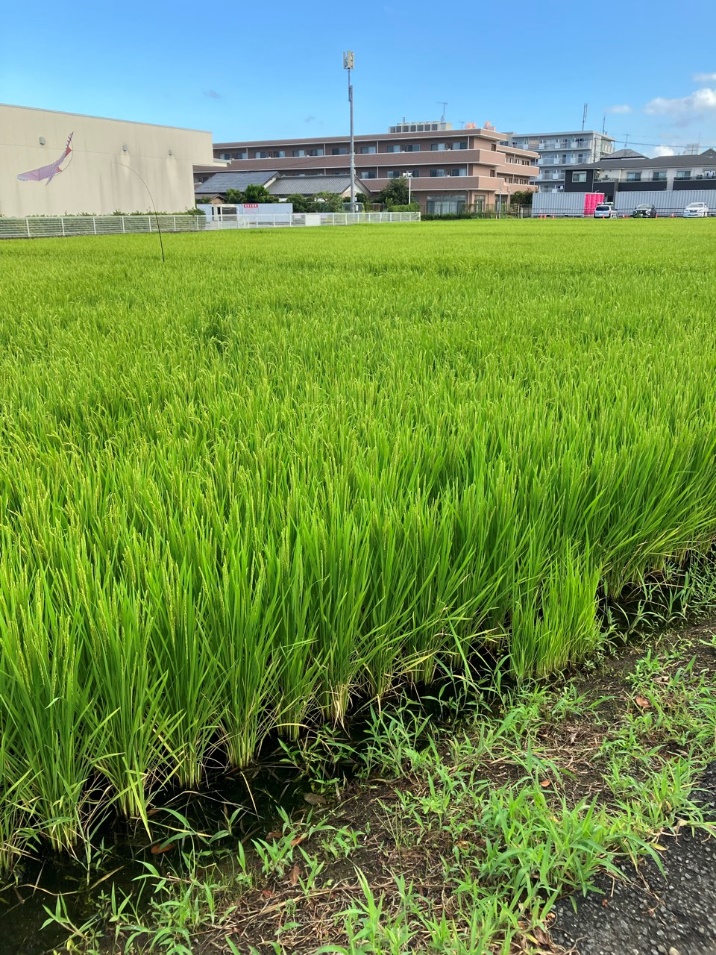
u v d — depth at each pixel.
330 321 6.15
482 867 1.39
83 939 1.37
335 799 1.71
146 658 1.51
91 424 3.21
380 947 1.23
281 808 1.68
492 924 1.27
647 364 4.01
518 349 4.68
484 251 16.09
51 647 1.53
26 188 39.16
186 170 49.47
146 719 1.56
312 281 9.87
